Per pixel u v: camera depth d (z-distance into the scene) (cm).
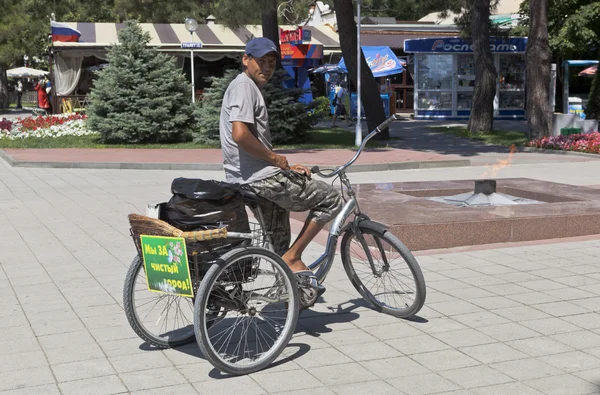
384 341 510
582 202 917
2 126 2298
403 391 425
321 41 3541
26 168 1603
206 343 443
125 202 1130
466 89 3012
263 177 485
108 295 628
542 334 521
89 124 2114
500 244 802
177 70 2166
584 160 1716
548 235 827
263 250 469
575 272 686
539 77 2023
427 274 682
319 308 588
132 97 2080
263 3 1895
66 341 517
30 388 435
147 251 466
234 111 475
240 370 452
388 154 1777
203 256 459
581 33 3002
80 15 5069
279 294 484
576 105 2988
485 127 2361
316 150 1902
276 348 470
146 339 495
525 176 1444
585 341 506
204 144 2080
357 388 431
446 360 473
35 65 6034
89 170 1566
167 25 3422
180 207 459
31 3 4666
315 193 504
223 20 2073
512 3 4059
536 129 2038
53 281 677
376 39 3516
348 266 584
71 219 987
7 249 812
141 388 435
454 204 980
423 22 3919
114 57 2114
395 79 3606
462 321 550
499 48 2914
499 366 462
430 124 2809
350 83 3042
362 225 559
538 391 424
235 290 473
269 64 493
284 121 2033
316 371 459
